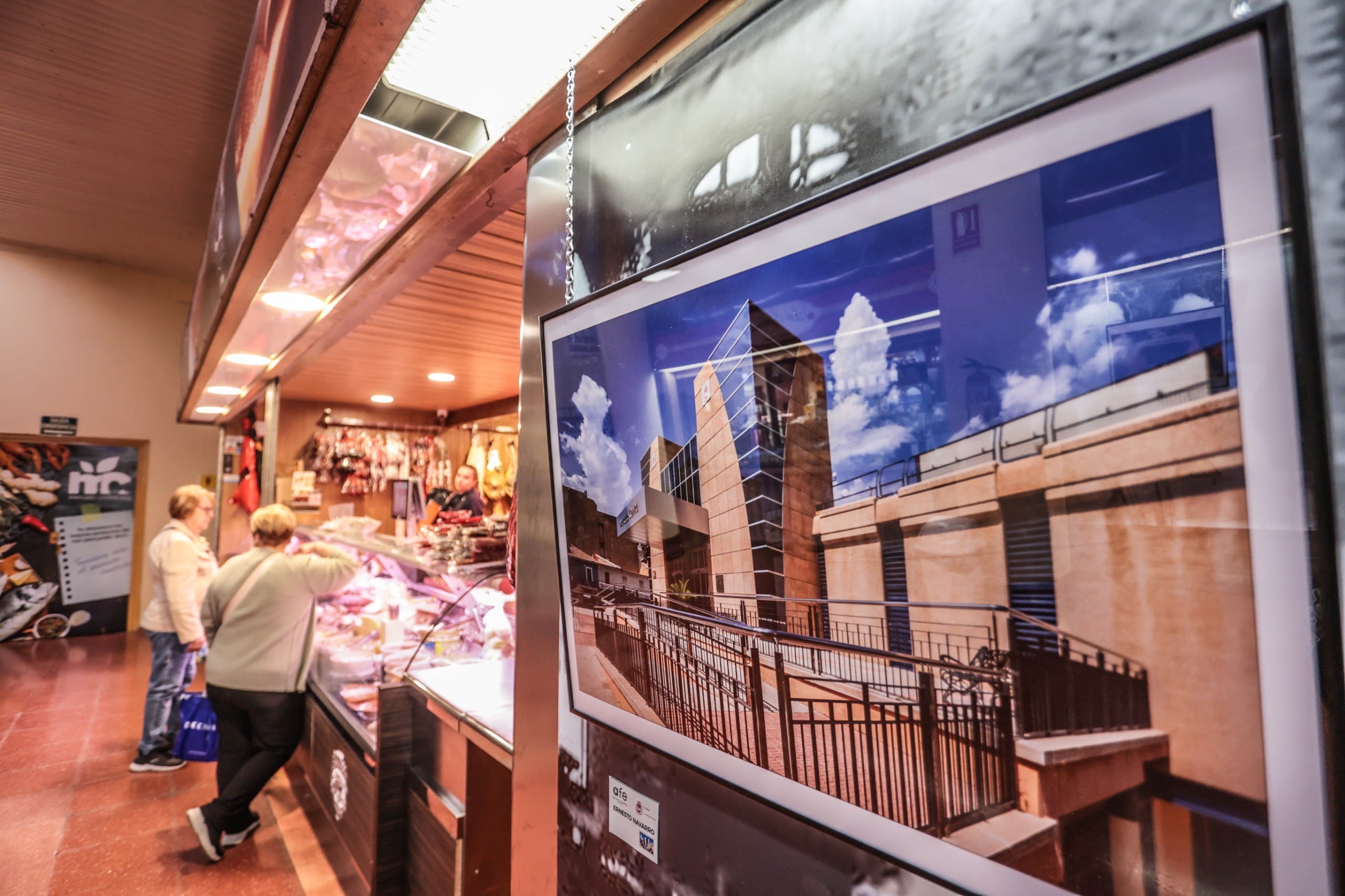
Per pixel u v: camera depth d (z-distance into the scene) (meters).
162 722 3.65
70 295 7.01
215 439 7.86
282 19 1.27
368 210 1.71
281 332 2.97
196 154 4.94
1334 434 0.45
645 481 0.95
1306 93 0.48
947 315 0.61
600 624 1.07
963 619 0.60
